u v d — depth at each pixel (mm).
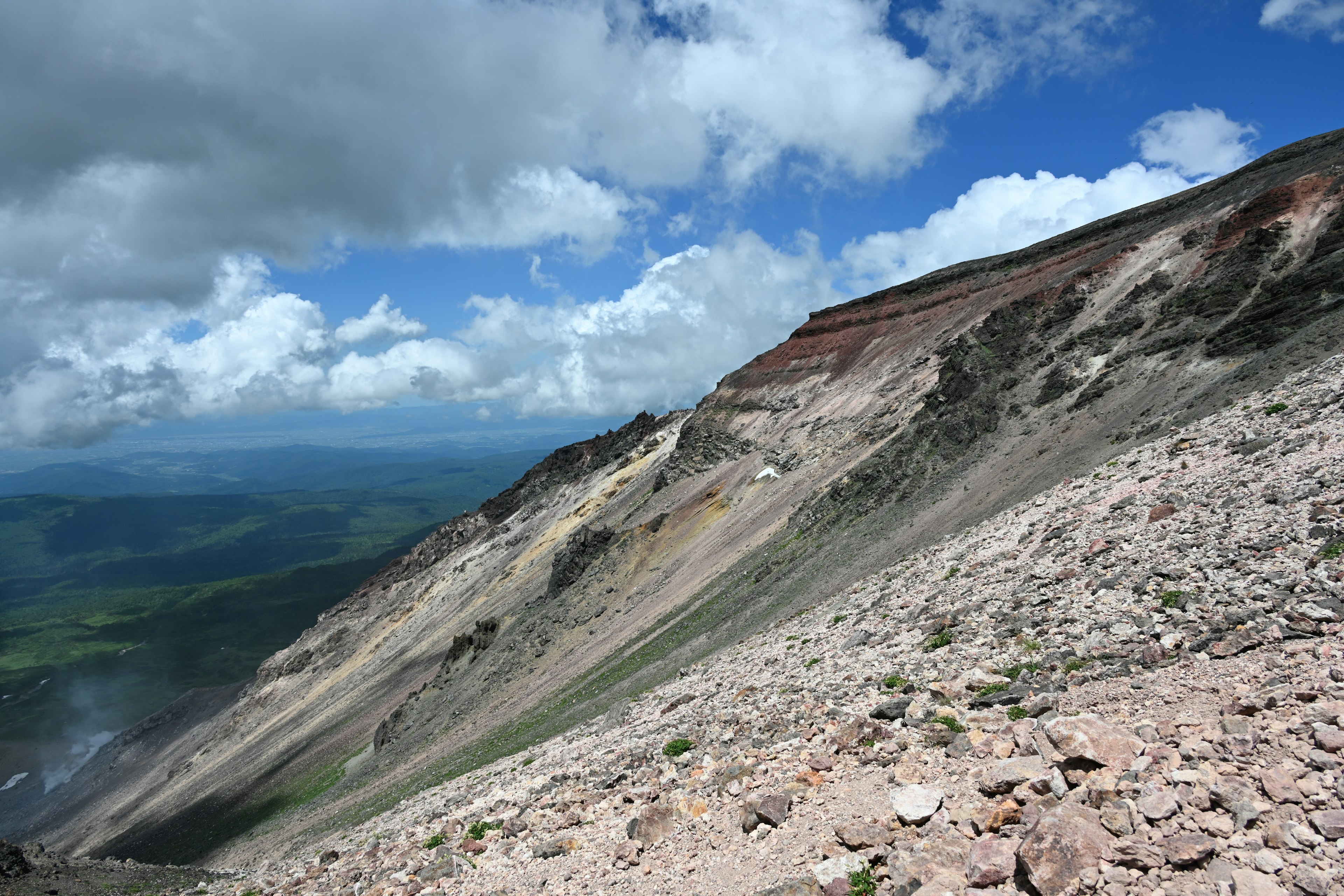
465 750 54688
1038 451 46312
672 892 11398
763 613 45625
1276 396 27484
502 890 13438
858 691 17672
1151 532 19844
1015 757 11102
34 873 29188
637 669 49781
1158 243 66250
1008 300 83125
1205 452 25344
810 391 103000
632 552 84750
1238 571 14961
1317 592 12695
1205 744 9594
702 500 89375
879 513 52562
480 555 157375
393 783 59000
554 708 52156
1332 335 33906
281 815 77625
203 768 134250
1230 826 8078
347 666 145750
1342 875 6914
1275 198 54281
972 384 59094
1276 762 8703
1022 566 23047
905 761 12305
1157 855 8008
